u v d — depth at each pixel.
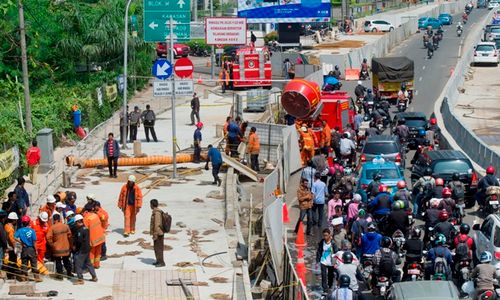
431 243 42.25
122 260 46.03
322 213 53.56
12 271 41.72
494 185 54.97
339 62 141.12
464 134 80.50
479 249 43.59
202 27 170.38
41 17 104.94
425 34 182.50
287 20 151.50
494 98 120.94
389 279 39.06
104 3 116.75
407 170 71.75
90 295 40.22
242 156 73.06
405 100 105.81
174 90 66.38
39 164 65.69
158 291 41.12
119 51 113.50
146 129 82.75
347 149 70.88
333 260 39.91
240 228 52.47
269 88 126.62
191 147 79.56
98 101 95.00
